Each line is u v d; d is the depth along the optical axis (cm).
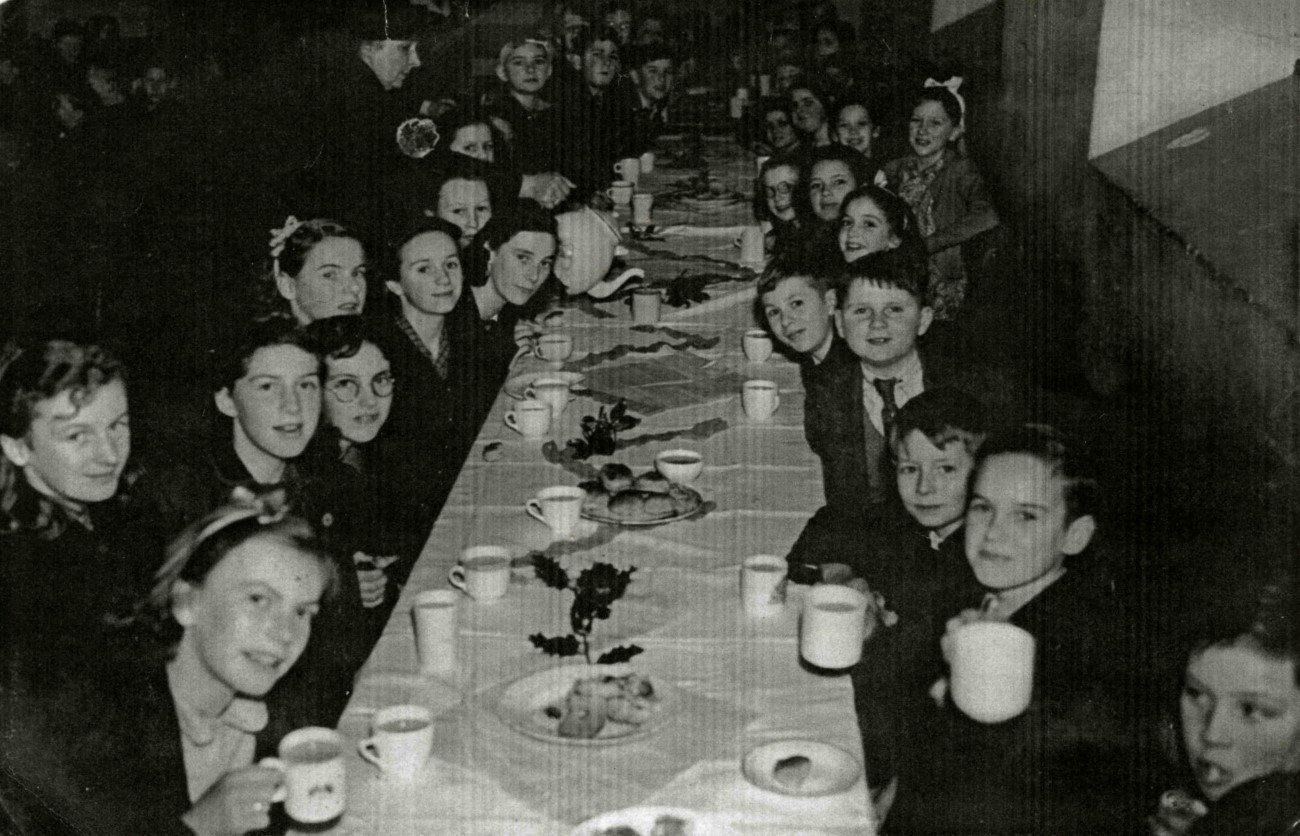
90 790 205
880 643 208
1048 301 249
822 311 321
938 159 311
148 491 216
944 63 317
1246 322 187
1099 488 209
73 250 222
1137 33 240
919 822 189
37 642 212
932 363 262
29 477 213
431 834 161
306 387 241
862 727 189
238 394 231
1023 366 238
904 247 282
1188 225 207
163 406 220
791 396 300
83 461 213
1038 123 266
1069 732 200
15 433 211
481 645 197
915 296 271
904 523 228
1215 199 212
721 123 536
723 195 482
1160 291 212
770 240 400
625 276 372
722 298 369
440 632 191
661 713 180
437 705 184
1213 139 227
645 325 352
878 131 324
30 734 212
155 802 204
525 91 403
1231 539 193
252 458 230
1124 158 235
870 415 262
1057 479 215
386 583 230
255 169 259
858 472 252
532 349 334
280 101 276
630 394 303
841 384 271
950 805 190
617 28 486
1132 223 221
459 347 304
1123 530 205
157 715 207
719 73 517
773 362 325
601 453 268
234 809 194
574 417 292
